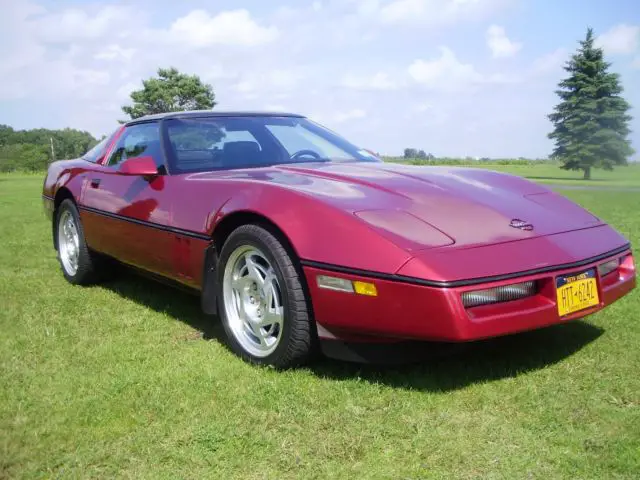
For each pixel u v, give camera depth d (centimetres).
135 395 252
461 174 326
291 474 191
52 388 262
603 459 192
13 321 366
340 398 244
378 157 407
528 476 185
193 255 317
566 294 249
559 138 4184
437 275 225
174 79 7688
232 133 379
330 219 253
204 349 312
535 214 280
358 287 239
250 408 238
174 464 199
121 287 457
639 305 361
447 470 190
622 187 1795
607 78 4141
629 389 245
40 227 845
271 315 278
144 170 340
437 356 255
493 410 230
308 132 404
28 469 197
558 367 270
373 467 193
